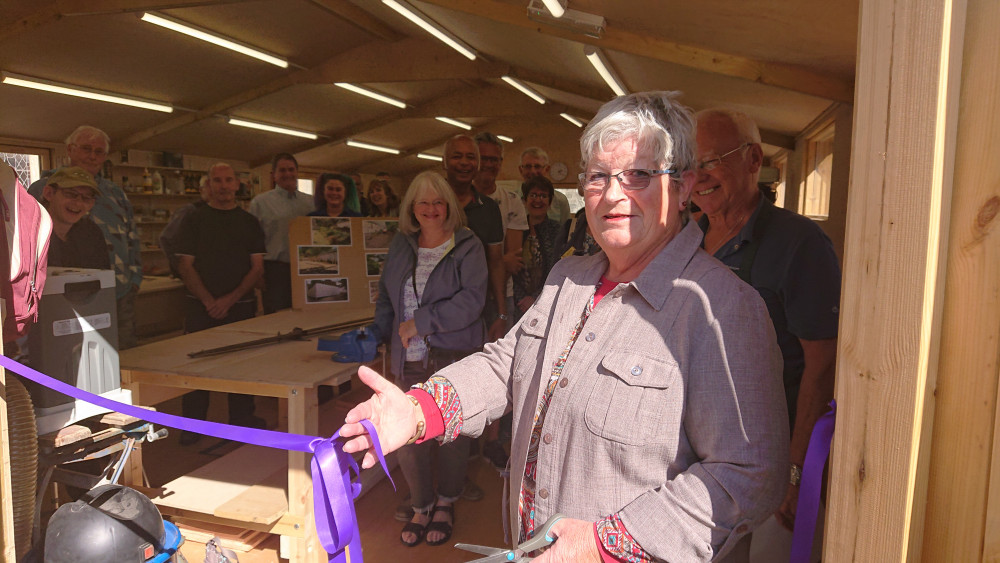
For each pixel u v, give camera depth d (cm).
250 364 263
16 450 176
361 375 121
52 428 201
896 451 75
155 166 977
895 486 75
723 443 97
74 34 612
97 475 242
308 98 1005
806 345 164
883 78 75
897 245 74
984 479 72
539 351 124
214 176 428
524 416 122
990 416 71
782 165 755
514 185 1013
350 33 817
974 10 72
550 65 704
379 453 103
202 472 267
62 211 322
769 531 157
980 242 71
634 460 101
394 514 310
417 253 287
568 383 110
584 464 105
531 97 1136
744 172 185
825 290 161
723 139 183
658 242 115
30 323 182
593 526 98
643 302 110
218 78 827
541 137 1408
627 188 110
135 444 226
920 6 71
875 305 76
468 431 131
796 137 614
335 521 99
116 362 227
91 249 342
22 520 179
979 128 71
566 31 378
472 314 277
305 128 1156
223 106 901
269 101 964
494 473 359
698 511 93
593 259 129
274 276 486
